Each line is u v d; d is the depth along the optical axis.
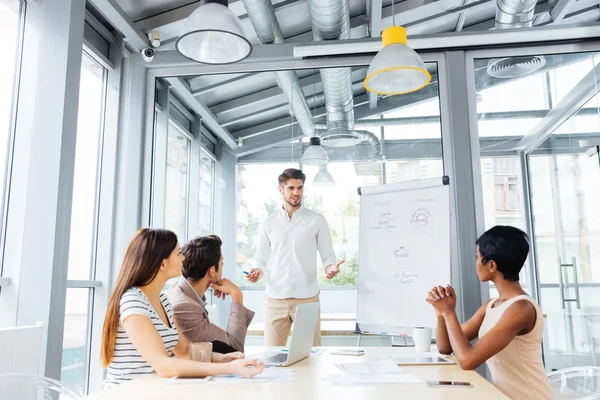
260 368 1.47
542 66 3.25
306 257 3.05
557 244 3.07
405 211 2.60
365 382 1.43
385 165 3.29
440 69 3.32
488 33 3.10
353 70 3.40
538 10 3.51
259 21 3.05
